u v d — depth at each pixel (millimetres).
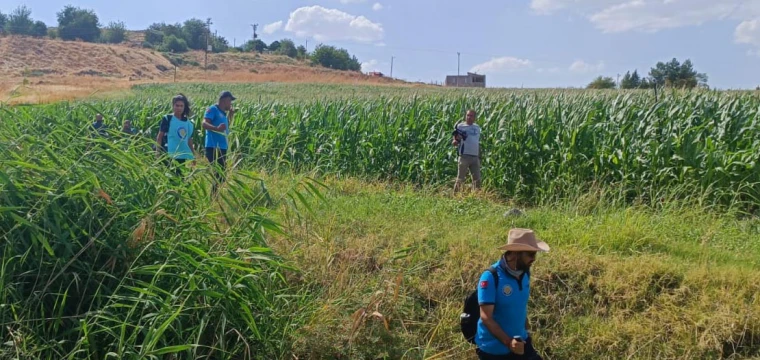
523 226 8547
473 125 12016
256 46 136500
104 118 7730
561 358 6051
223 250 5707
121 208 5645
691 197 10125
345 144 14453
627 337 6047
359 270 7008
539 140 12172
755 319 5938
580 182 11523
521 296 4781
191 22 130875
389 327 6133
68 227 5227
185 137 9469
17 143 5762
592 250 7598
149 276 5375
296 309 6004
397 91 50000
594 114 12562
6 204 5242
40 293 5023
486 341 4812
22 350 4719
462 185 12031
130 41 125125
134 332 4812
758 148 10359
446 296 6605
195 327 5160
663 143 10914
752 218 9711
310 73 103188
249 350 5199
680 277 6637
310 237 7379
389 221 8562
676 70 51312
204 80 80375
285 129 15320
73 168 5574
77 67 81938
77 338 5043
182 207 5941
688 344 5848
